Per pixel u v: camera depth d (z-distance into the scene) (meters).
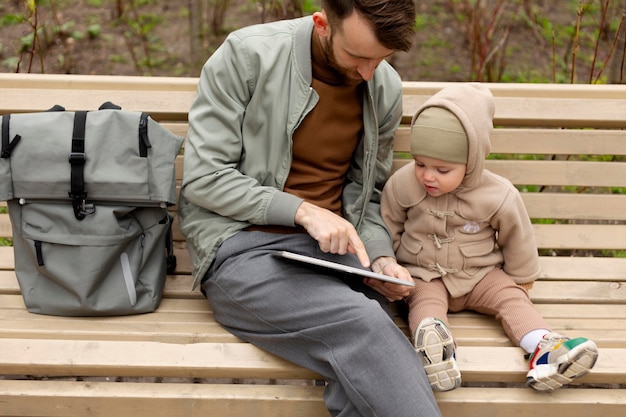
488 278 2.24
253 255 2.06
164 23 4.17
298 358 1.96
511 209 2.15
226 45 2.09
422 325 1.98
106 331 2.07
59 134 2.07
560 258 2.54
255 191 2.04
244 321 2.05
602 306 2.38
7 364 1.92
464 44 4.10
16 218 2.12
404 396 1.78
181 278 2.41
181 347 1.98
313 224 1.98
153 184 2.10
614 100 2.50
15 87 2.41
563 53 4.08
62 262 2.09
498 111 2.48
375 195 2.34
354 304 1.88
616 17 4.22
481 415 1.95
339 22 1.81
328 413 1.95
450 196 2.19
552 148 2.51
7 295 2.29
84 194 2.06
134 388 1.94
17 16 3.98
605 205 2.52
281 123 2.06
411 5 1.79
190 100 2.43
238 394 1.93
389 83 2.21
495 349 2.04
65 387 1.93
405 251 2.29
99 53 3.90
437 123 2.03
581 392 1.97
